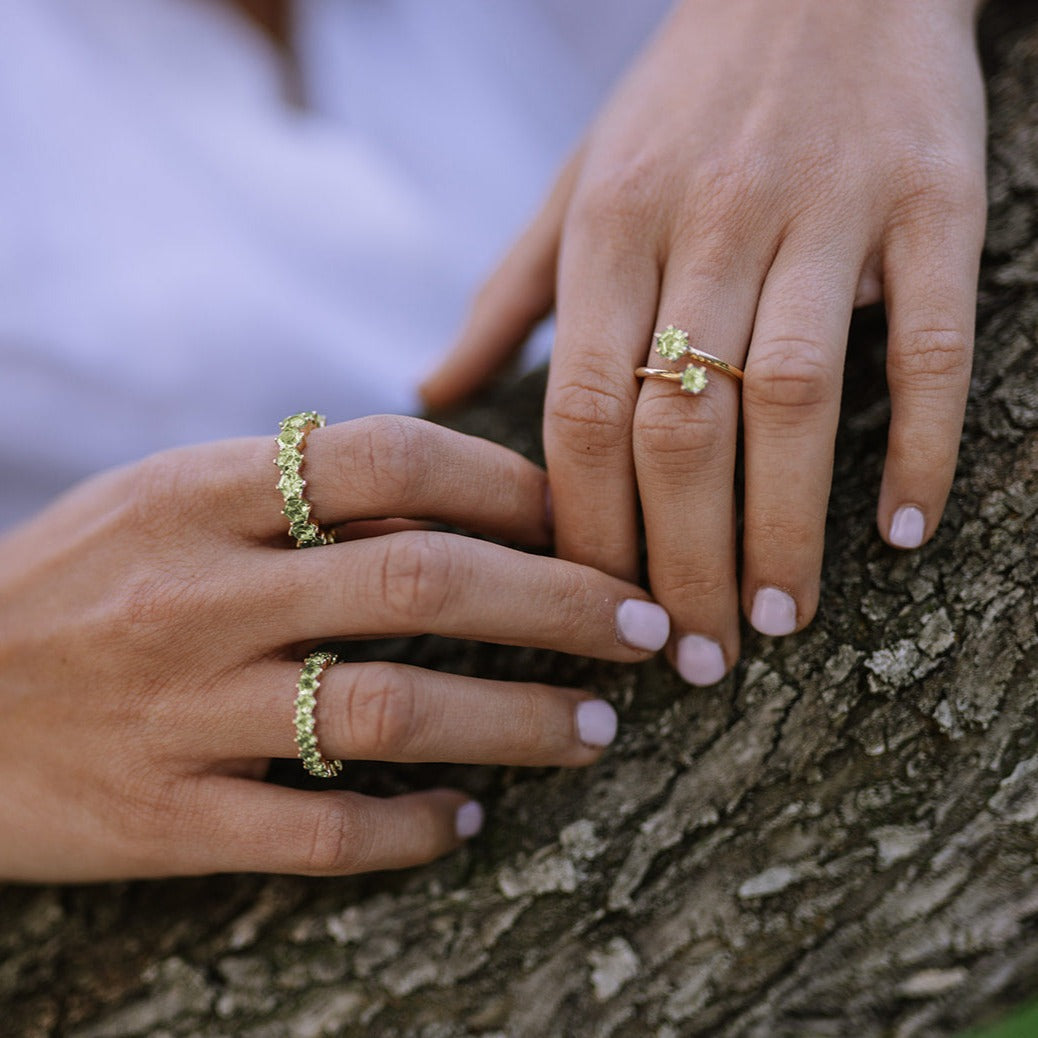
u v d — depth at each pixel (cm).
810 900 30
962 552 30
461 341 37
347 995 32
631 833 31
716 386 29
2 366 40
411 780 32
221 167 43
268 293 43
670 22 34
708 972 31
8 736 31
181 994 32
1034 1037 35
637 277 30
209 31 44
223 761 30
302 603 29
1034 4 35
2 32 41
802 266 29
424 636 33
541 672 32
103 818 31
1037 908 30
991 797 30
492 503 30
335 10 49
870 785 30
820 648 30
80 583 30
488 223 52
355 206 45
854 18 32
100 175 41
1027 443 30
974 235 30
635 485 30
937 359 29
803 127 30
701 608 30
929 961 31
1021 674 29
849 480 31
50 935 33
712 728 31
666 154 31
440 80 52
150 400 41
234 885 32
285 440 29
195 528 30
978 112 31
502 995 31
